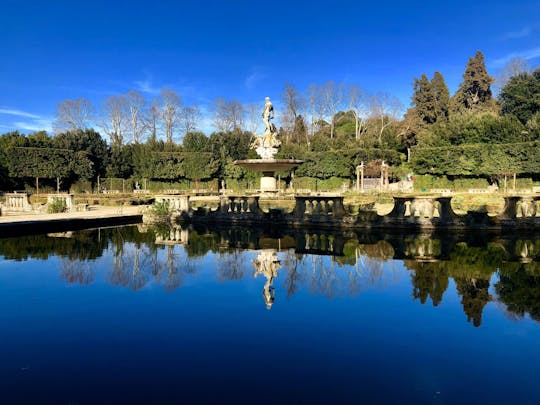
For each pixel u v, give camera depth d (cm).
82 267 743
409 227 1251
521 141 3491
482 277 654
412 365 353
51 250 929
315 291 578
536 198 1240
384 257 831
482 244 995
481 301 526
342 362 358
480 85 5541
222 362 359
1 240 1096
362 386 318
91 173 3853
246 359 365
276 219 1447
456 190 3631
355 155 4131
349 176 4234
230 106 5831
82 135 4044
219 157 4391
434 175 3800
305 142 5700
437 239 1085
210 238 1154
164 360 363
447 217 1234
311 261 796
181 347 390
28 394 306
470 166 3531
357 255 859
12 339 411
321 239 1116
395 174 4241
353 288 591
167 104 5612
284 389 313
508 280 633
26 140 3597
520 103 4462
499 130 3625
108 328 439
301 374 337
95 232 1297
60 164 3594
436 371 342
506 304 512
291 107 5822
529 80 4484
